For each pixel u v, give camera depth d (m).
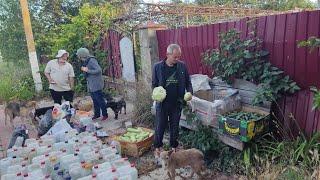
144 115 6.44
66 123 5.26
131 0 11.03
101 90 6.82
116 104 6.99
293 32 4.14
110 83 9.73
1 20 14.36
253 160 4.08
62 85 6.57
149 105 6.57
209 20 12.69
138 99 6.83
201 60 5.85
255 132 4.11
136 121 6.53
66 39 10.34
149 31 7.02
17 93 9.89
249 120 4.10
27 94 9.89
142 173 4.44
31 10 14.27
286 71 4.32
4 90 10.13
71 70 6.68
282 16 4.26
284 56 4.31
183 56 6.43
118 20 9.75
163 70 4.50
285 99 4.38
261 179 3.50
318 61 3.90
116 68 9.44
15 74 11.92
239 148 4.18
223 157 4.41
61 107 5.88
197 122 4.73
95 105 6.90
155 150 4.90
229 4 18.03
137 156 4.97
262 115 4.39
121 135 5.48
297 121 4.26
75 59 10.10
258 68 4.41
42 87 10.24
